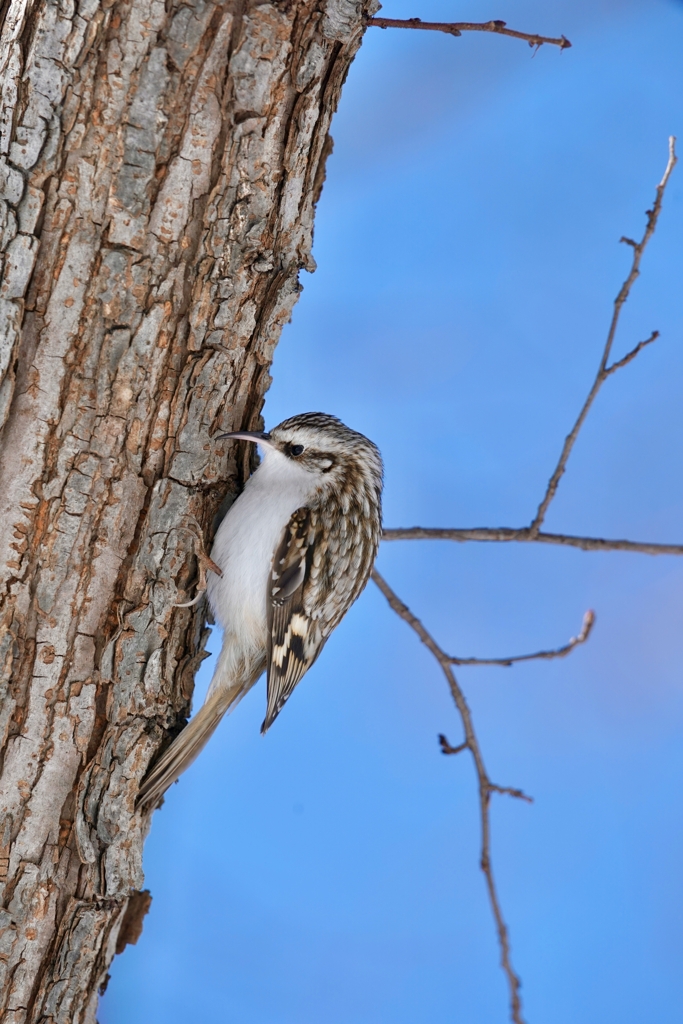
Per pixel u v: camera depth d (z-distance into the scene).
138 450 4.88
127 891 5.09
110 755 4.99
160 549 5.02
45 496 4.68
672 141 6.07
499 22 5.02
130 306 4.66
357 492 6.74
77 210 4.48
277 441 6.58
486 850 6.61
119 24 4.41
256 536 6.12
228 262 4.87
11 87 4.38
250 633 6.19
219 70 4.60
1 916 4.75
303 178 5.09
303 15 4.68
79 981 5.00
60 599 4.79
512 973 6.35
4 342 4.48
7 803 4.75
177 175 4.62
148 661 5.07
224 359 5.04
